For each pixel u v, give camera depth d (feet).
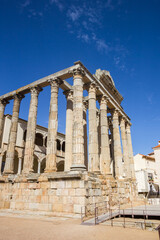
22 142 106.11
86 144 85.56
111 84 95.81
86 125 90.63
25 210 57.26
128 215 49.49
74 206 49.75
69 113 81.10
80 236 29.32
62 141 134.10
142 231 33.88
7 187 65.26
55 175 55.11
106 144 78.13
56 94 72.84
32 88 80.02
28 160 69.21
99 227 36.22
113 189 69.31
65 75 72.84
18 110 85.10
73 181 52.26
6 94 89.25
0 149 95.25
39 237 28.86
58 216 49.03
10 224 39.24
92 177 57.26
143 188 134.10
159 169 145.79
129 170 97.09
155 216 46.96
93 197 53.16
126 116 113.39
